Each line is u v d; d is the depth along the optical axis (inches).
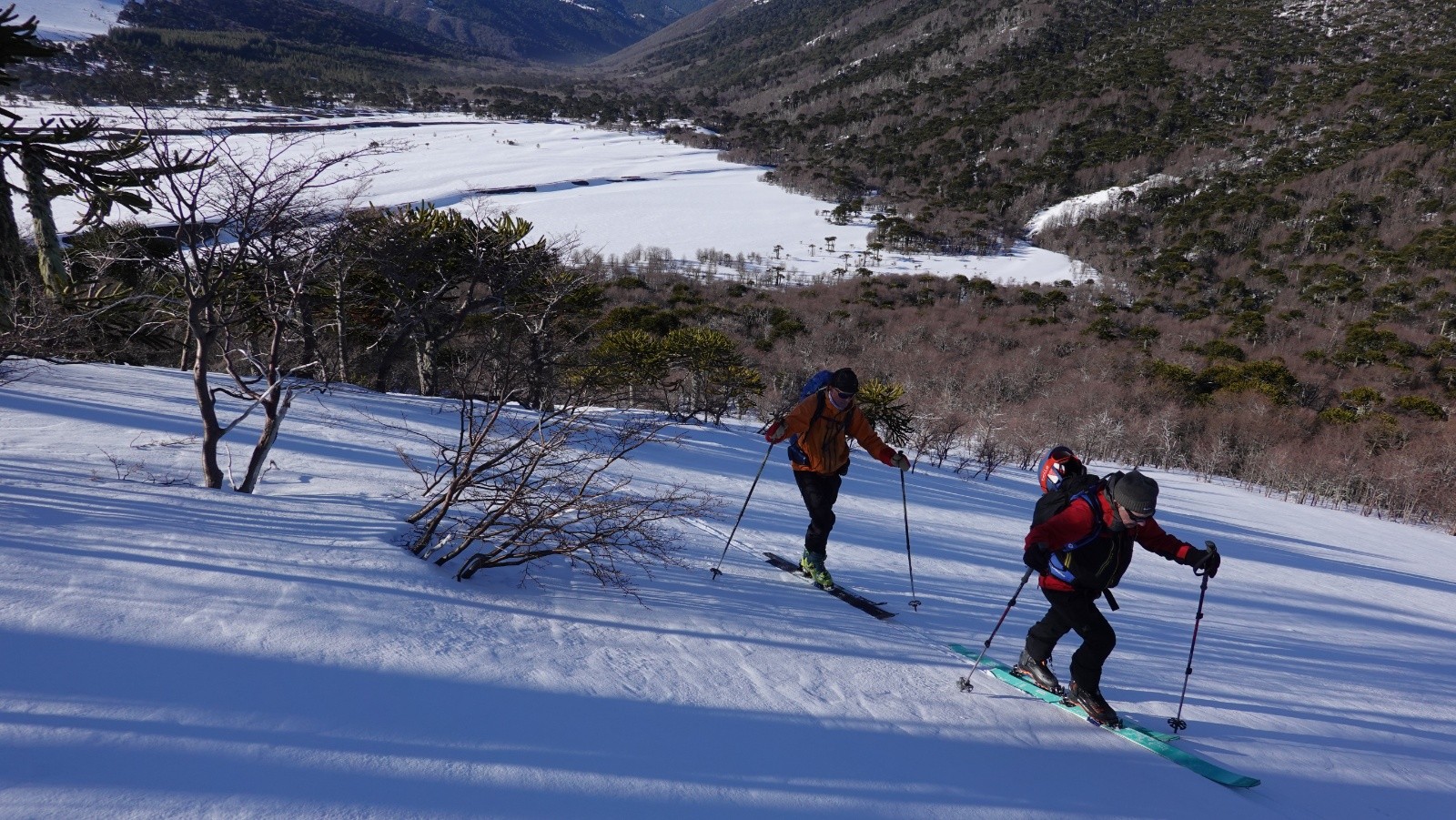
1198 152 5172.2
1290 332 2354.8
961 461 642.8
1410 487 1082.1
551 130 7598.4
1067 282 3326.8
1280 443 1245.1
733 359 678.5
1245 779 115.9
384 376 491.8
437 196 4269.2
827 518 186.2
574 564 161.5
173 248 166.6
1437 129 4416.8
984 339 2081.7
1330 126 5103.3
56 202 1637.6
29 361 323.6
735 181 5610.2
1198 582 288.2
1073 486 128.9
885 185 5634.8
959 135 6412.4
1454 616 337.7
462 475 147.6
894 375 1571.1
